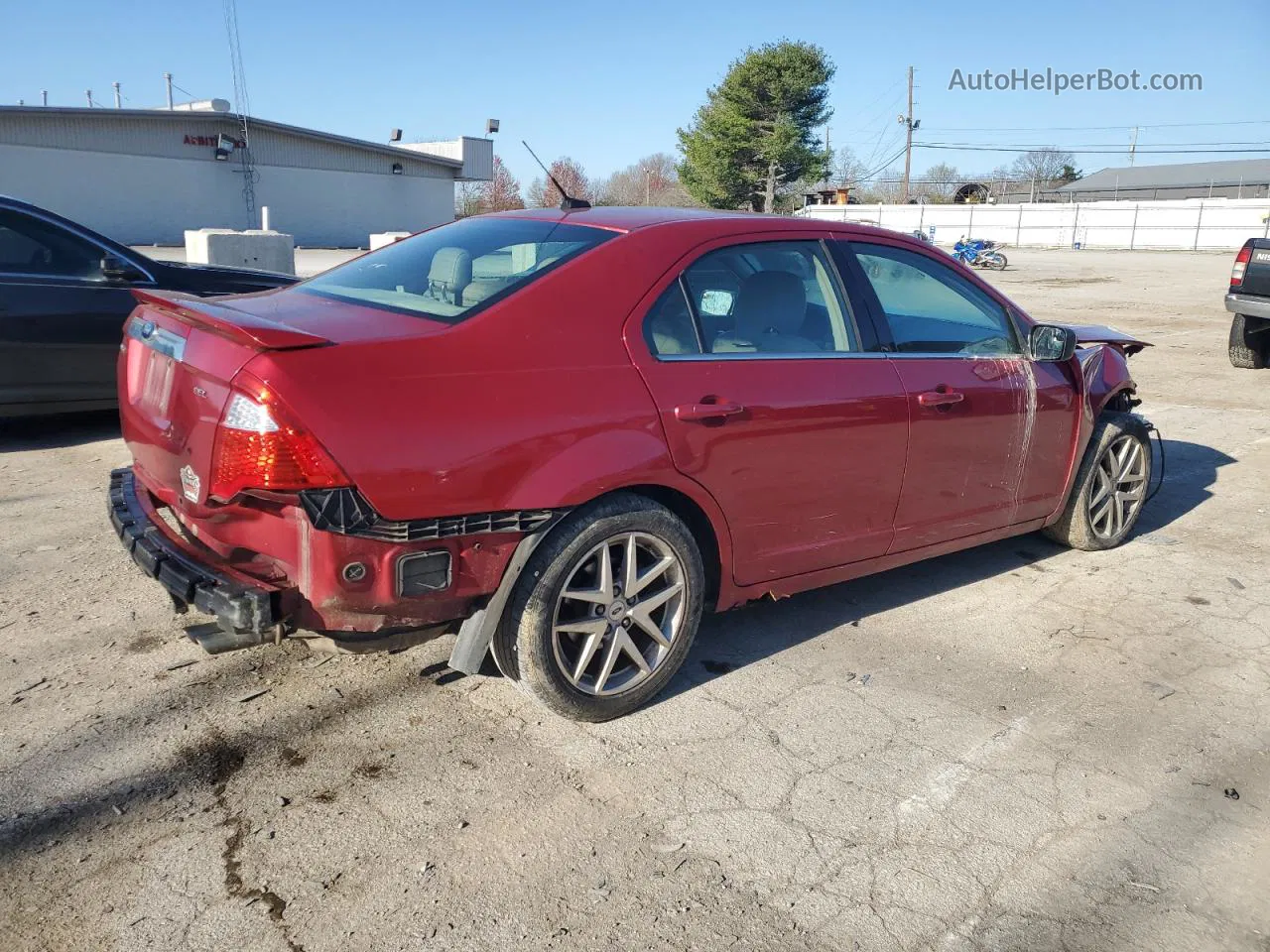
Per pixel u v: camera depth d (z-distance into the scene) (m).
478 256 3.43
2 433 6.85
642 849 2.66
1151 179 87.88
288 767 2.95
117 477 3.61
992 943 2.38
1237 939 2.43
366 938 2.30
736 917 2.43
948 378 4.01
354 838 2.64
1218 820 2.90
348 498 2.60
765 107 54.19
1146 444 5.25
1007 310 4.45
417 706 3.33
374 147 44.81
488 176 50.94
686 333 3.31
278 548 2.72
